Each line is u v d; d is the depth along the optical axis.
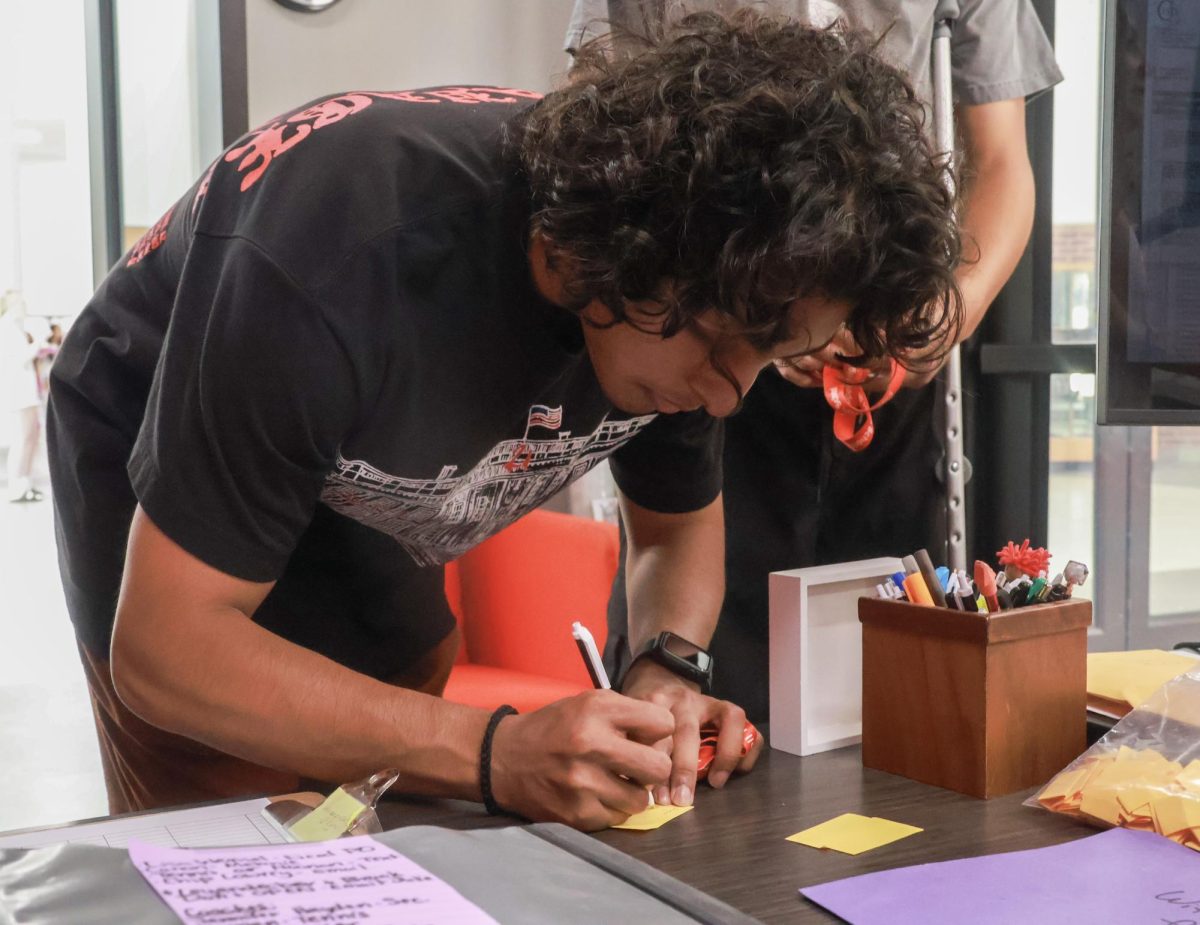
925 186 0.70
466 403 0.87
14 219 4.25
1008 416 2.57
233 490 0.78
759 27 0.75
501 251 0.82
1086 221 2.79
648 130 0.68
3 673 3.62
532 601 2.48
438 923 0.50
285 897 0.52
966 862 0.71
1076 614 0.89
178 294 0.81
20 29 3.72
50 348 4.62
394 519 1.00
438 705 0.86
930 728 0.90
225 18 2.85
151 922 0.49
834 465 1.43
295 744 0.82
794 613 0.99
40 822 2.68
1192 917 0.63
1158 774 0.78
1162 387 1.07
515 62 3.21
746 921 0.55
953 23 1.35
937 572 0.93
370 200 0.78
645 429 1.10
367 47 3.04
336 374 0.76
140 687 0.81
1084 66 2.80
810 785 0.91
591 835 0.80
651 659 1.03
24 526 4.79
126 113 3.17
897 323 0.73
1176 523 3.49
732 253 0.66
